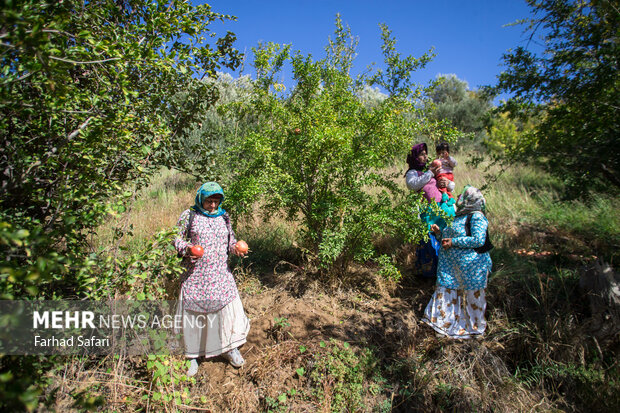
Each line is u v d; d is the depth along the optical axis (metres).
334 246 3.70
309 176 3.96
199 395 2.84
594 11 3.37
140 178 3.05
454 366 3.26
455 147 11.41
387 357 3.36
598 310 3.29
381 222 3.73
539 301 3.79
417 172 4.28
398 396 3.03
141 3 2.48
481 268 3.54
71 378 2.49
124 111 2.32
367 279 4.45
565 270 4.22
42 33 1.43
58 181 2.35
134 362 2.92
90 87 2.54
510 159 4.24
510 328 3.55
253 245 5.10
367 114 3.85
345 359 3.13
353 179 3.91
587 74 3.52
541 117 4.15
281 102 4.39
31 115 2.20
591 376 2.95
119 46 2.08
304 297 4.03
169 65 2.34
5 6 1.40
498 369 3.20
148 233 4.83
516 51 3.93
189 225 2.95
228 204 3.72
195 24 2.57
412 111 4.52
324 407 2.77
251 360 3.18
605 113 3.47
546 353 3.22
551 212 6.04
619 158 3.49
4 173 2.23
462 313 3.57
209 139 3.82
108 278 2.34
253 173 3.91
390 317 3.74
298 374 3.04
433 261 4.33
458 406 2.93
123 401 2.52
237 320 3.12
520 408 2.89
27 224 2.04
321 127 3.60
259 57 4.20
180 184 8.37
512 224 5.87
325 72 4.57
